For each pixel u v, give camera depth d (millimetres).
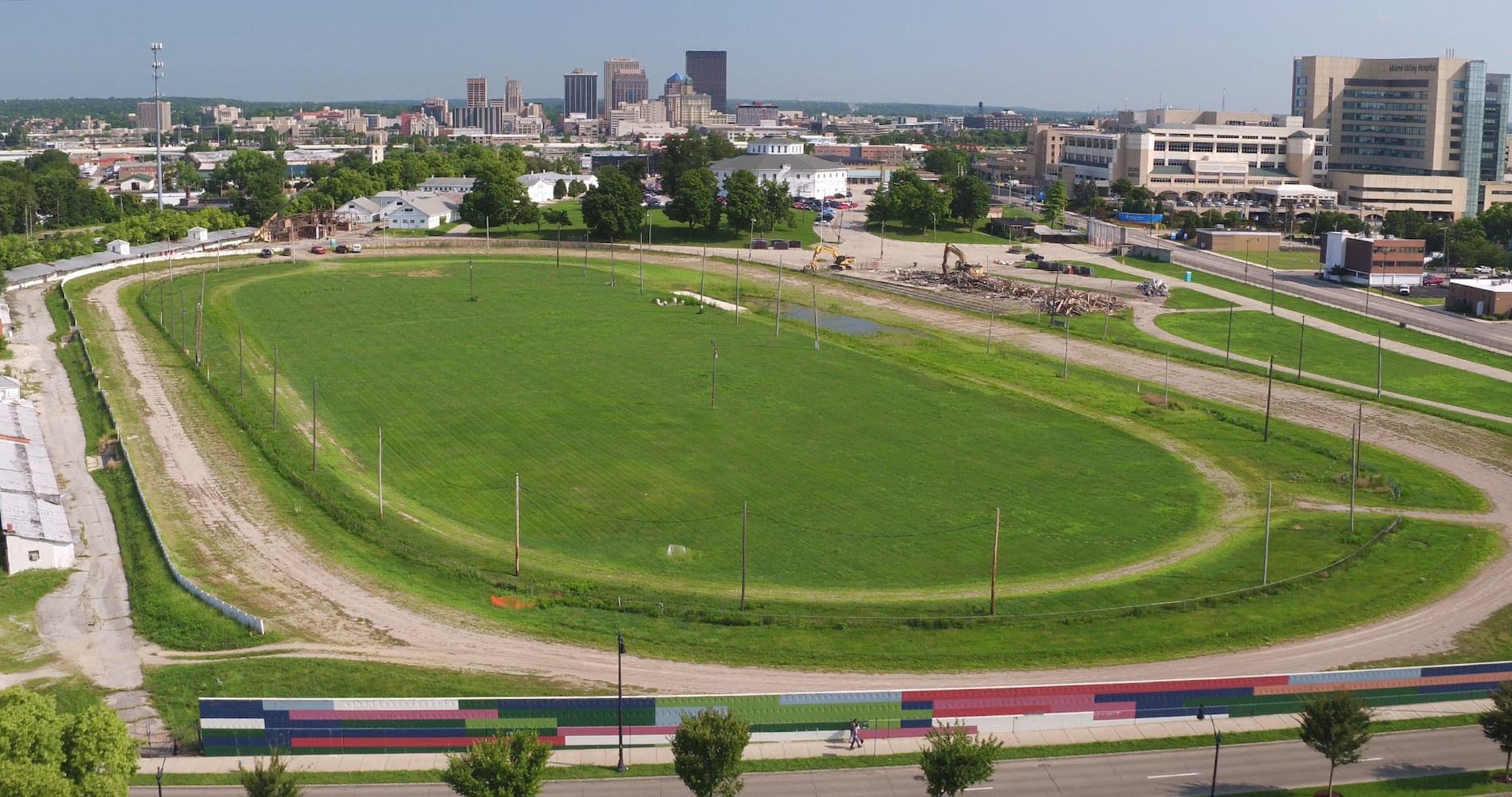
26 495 133625
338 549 124875
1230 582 120000
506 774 75562
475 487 144375
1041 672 99312
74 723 76125
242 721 86750
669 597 114000
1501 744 84000
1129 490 147750
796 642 103938
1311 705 83250
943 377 199125
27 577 118562
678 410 176125
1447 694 96438
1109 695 91812
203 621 107188
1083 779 84125
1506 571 124312
